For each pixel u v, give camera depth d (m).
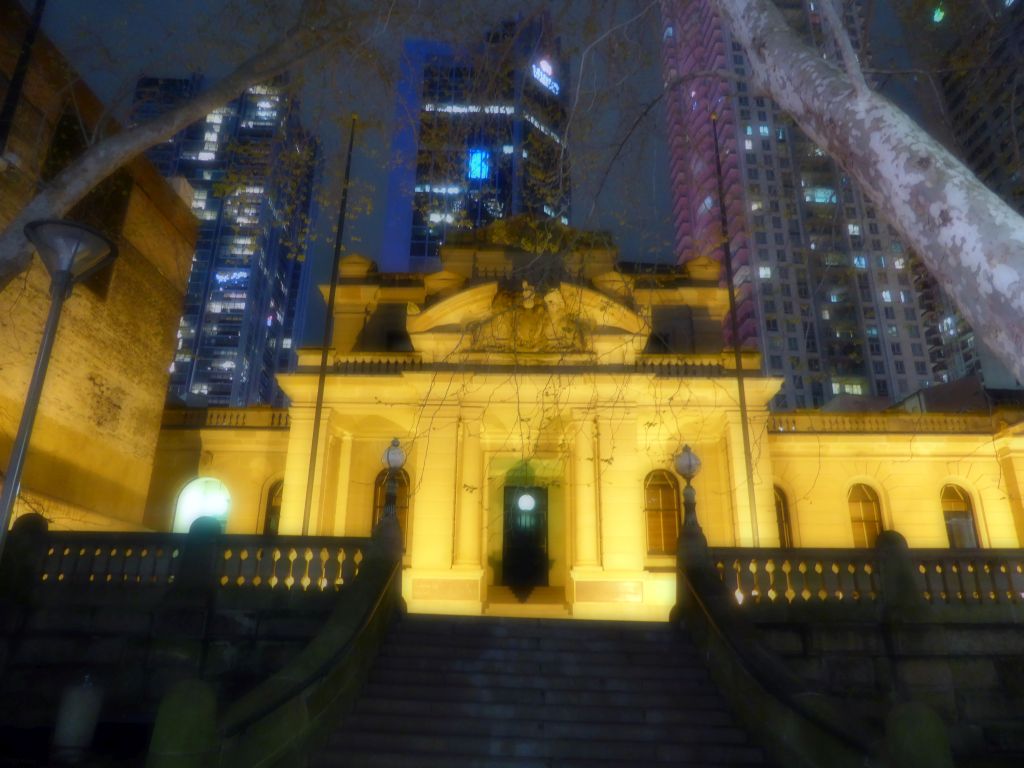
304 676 9.51
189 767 7.06
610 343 23.50
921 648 12.30
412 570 21.41
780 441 26.59
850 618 12.62
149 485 26.34
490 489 27.27
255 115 134.12
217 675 12.05
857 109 5.41
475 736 10.24
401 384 24.28
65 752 9.88
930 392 36.12
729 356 25.28
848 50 5.61
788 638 12.45
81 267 9.53
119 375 23.88
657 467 25.58
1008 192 31.05
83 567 12.90
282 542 13.15
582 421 22.94
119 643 12.20
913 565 13.09
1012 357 4.02
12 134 19.14
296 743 8.99
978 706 11.95
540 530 26.92
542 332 23.48
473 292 24.16
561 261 21.44
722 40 87.19
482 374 22.78
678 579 14.11
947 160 4.74
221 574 12.94
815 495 26.14
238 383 122.56
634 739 10.37
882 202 5.23
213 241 129.25
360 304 28.89
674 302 28.88
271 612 12.55
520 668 12.17
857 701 11.96
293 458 23.72
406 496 25.23
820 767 8.34
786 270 83.06
